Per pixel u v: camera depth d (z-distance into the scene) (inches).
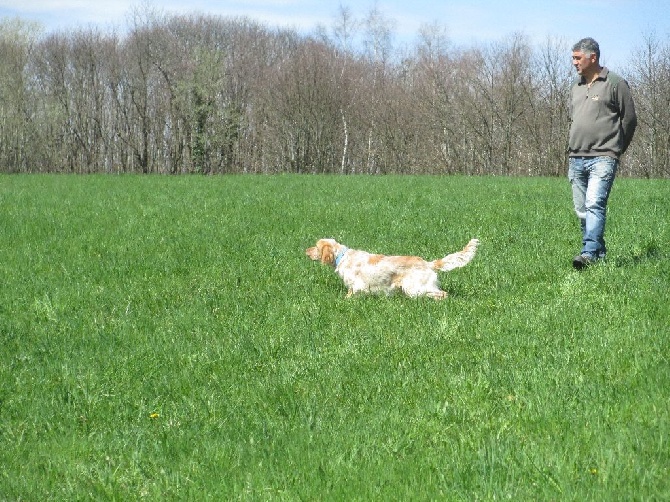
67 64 2979.8
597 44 371.6
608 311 286.2
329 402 211.8
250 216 650.8
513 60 2498.8
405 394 213.8
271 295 350.9
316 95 2780.5
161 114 2923.2
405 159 2755.9
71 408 216.4
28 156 3034.0
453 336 267.1
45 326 306.8
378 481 159.5
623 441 166.6
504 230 527.5
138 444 190.2
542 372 219.3
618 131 372.2
